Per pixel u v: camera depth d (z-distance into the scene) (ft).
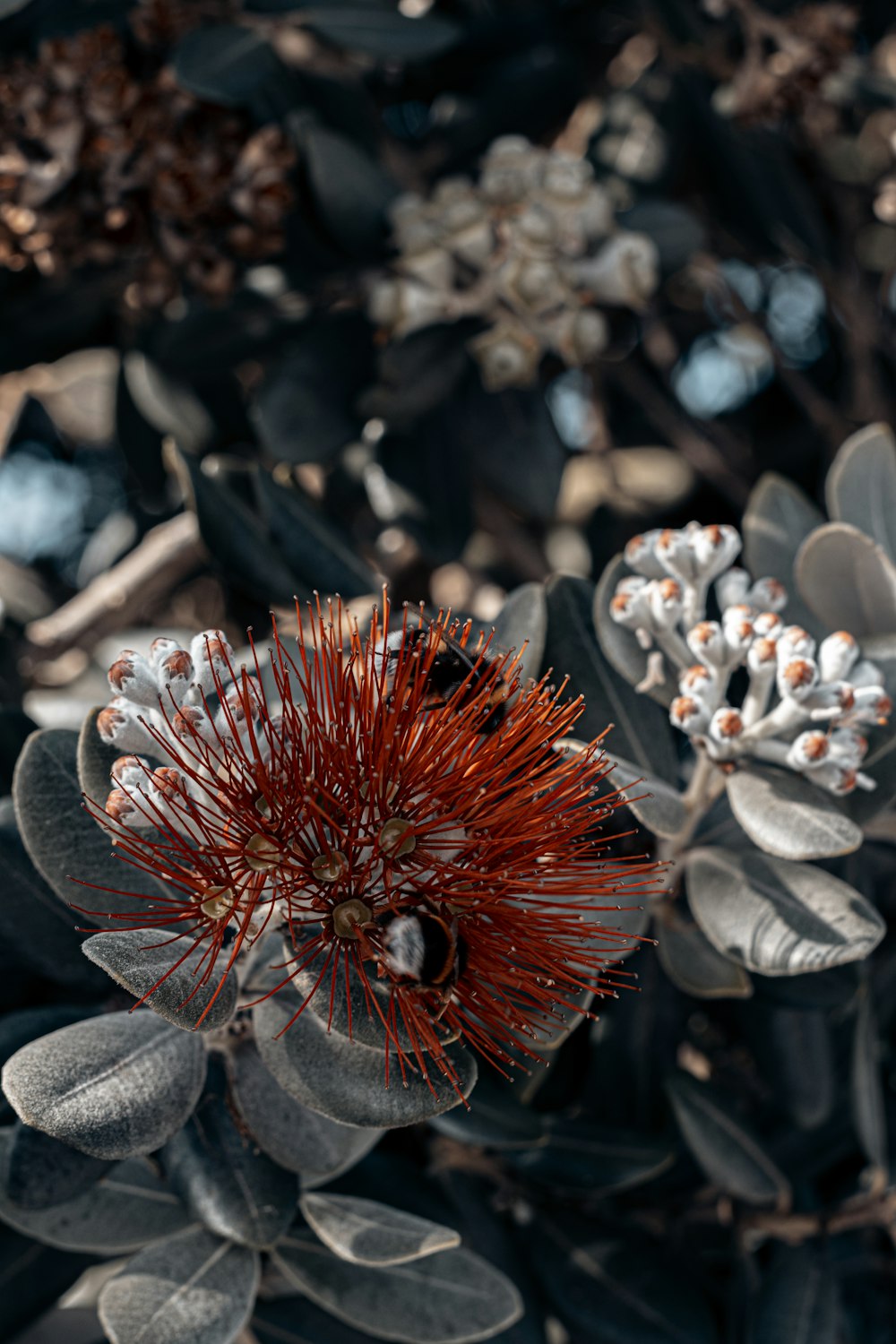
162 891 1.53
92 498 3.42
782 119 2.77
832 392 3.30
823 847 1.50
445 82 2.71
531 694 1.44
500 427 2.29
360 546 2.83
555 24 2.74
